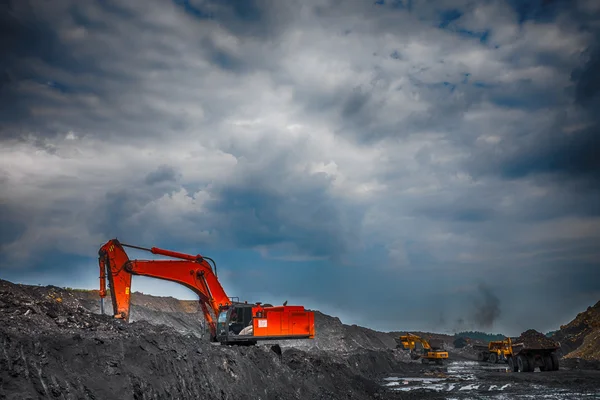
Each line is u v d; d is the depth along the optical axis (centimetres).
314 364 3028
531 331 5281
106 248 2677
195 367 1900
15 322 1714
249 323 2864
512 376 4625
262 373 2367
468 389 3744
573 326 9625
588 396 3266
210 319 3058
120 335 1834
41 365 1298
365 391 3083
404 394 3247
